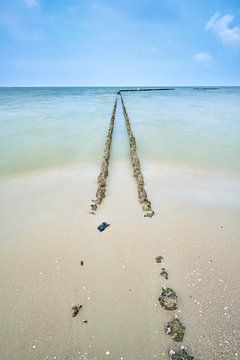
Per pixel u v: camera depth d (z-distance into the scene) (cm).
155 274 440
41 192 773
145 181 844
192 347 325
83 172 941
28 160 1089
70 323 357
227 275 437
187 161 1059
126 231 556
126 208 656
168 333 339
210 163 1038
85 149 1247
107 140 1278
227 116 2512
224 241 527
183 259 474
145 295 400
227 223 595
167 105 3859
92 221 596
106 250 498
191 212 641
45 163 1050
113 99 5362
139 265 460
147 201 661
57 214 634
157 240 526
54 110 3108
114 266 457
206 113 2775
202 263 465
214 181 858
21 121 2166
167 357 316
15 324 357
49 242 525
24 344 331
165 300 379
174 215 623
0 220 617
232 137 1515
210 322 355
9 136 1554
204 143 1361
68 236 542
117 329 348
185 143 1358
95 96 6800
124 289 411
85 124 1991
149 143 1352
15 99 5622
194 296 397
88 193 754
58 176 906
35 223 597
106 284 420
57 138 1488
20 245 518
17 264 466
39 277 436
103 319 362
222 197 737
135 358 314
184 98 5884
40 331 347
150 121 2138
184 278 431
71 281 427
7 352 323
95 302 389
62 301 391
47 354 320
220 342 330
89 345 329
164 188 790
